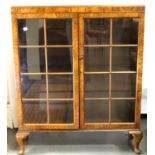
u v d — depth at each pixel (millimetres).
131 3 2820
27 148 2588
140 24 2227
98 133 2912
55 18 2217
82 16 2209
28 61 2326
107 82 2375
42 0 2783
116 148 2584
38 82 2377
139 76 2330
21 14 2205
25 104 2416
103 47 2299
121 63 2334
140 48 2275
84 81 2352
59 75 2359
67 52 2301
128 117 2438
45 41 2275
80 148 2590
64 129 2430
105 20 2238
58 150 2549
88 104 2410
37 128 2430
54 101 2410
